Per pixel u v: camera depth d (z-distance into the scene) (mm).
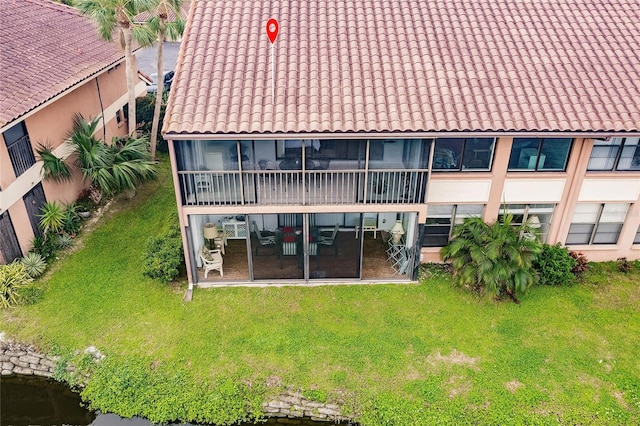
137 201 21016
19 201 16469
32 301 15344
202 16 16453
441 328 14867
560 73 15578
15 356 14109
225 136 13258
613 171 16234
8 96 15484
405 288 16281
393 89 14633
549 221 17203
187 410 12898
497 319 15234
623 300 16109
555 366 13797
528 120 14234
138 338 14375
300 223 15680
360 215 15273
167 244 16594
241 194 14555
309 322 14961
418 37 16281
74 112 20000
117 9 19391
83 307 15312
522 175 16016
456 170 15953
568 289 16484
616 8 17984
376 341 14391
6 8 21031
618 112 14703
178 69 14719
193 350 14047
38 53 18906
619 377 13516
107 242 18297
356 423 12836
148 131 25984
